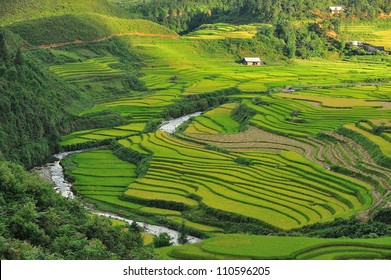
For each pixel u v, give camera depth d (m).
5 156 103.50
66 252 47.81
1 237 44.75
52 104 132.00
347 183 87.25
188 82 181.50
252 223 76.56
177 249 59.97
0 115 109.50
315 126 122.50
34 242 49.69
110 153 118.88
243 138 120.38
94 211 85.81
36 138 116.38
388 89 165.25
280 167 98.69
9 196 58.31
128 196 90.44
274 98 152.12
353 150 104.31
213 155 108.19
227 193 87.31
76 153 119.38
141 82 177.12
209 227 78.62
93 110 141.25
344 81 185.38
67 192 94.69
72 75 165.88
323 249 58.22
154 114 145.88
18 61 132.75
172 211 85.31
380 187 84.06
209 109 156.75
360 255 56.25
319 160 101.62
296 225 74.12
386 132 109.06
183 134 125.88
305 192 86.25
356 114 130.25
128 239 57.25
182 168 100.50
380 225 67.19
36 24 193.12
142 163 107.00
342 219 71.25
